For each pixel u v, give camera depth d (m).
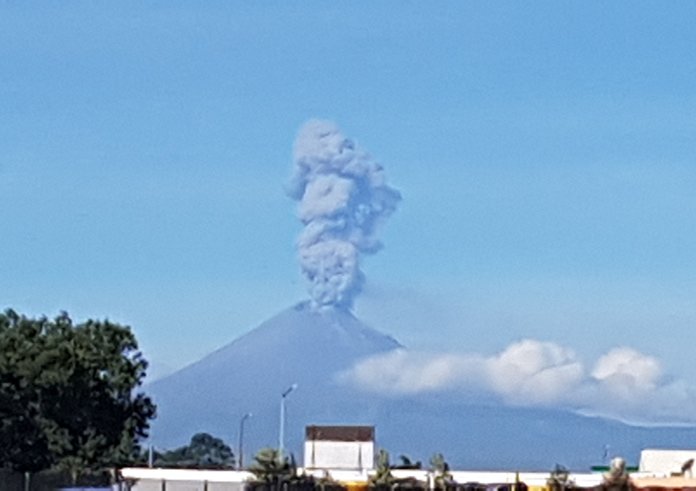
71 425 82.94
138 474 108.88
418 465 132.88
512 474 110.44
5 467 80.44
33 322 86.00
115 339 86.69
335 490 88.38
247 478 96.06
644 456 126.12
